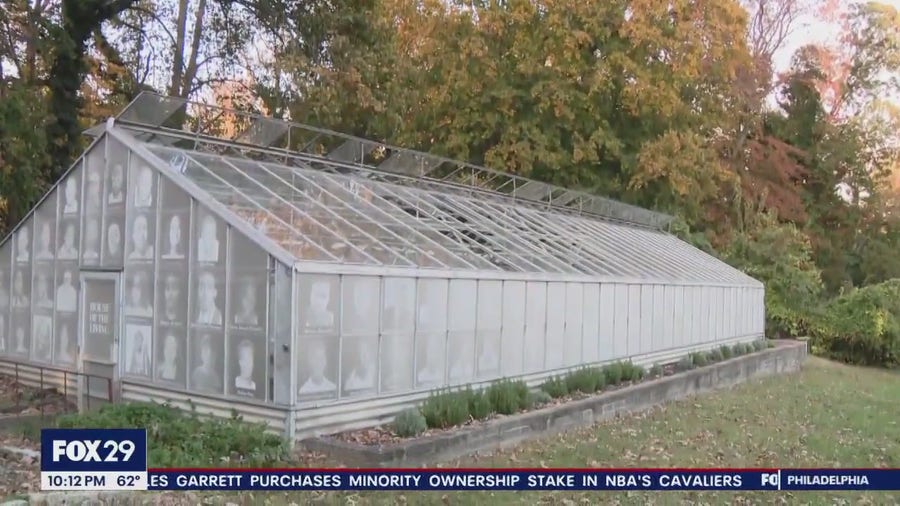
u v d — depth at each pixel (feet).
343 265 33.45
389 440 31.37
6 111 55.11
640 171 97.45
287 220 37.09
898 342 88.79
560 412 38.06
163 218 37.42
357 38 71.31
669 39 95.35
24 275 46.39
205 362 34.63
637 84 94.63
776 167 134.62
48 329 44.39
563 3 93.71
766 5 140.77
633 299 57.00
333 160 53.47
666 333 62.59
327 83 67.72
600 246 64.49
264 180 42.45
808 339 94.68
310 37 69.21
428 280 37.99
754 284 86.17
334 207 42.65
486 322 41.78
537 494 27.07
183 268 36.11
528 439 35.76
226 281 33.99
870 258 143.64
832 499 28.43
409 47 97.96
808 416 46.19
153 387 36.99
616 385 48.55
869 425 44.29
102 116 82.12
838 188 147.02
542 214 67.67
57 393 42.98
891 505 27.99
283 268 31.83
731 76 108.47
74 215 42.98
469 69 95.71
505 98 94.12
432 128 99.30
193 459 26.81
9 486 24.70
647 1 93.91
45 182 62.54
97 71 80.07
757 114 132.98
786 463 33.60
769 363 72.33
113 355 39.42
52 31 62.49
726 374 60.75
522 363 44.50
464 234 49.01
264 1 69.26
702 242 101.50
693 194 106.32
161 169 37.65
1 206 70.49
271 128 48.88
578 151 94.68
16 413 38.24
